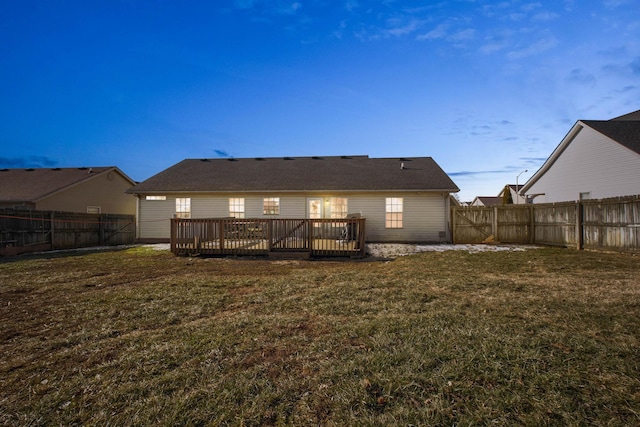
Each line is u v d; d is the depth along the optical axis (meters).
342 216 14.95
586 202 11.12
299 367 2.61
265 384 2.34
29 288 5.71
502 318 3.66
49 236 12.49
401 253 10.68
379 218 14.69
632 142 14.14
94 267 8.16
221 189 15.01
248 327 3.54
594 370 2.43
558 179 18.47
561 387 2.20
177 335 3.35
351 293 5.02
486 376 2.35
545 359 2.60
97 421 1.95
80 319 3.98
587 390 2.16
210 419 1.96
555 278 6.07
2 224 10.77
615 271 6.80
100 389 2.33
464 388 2.21
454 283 5.64
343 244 10.73
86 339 3.33
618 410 1.95
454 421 1.89
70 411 2.06
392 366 2.54
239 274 7.06
